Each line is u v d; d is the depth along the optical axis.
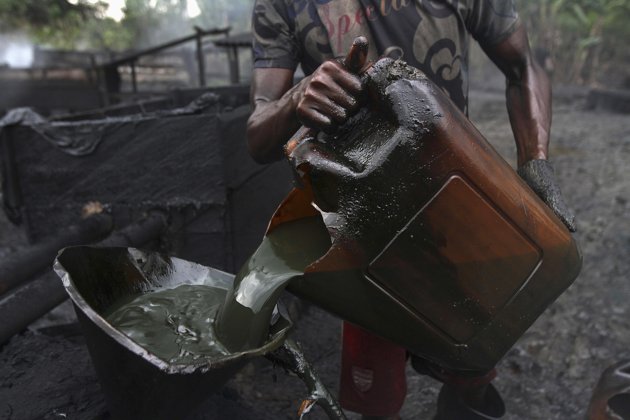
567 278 1.39
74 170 3.14
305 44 1.72
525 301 1.36
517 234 1.29
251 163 3.28
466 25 1.76
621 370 2.04
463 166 1.21
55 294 2.26
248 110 3.28
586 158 8.01
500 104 14.16
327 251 1.32
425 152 1.19
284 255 1.39
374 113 1.30
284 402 2.66
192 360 1.15
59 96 10.62
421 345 1.37
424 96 1.20
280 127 1.53
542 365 3.11
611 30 19.66
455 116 1.23
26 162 3.18
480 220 1.25
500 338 1.38
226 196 3.00
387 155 1.20
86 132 3.10
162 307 1.55
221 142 2.94
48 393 1.72
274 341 1.27
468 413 2.01
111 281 1.56
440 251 1.25
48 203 3.21
